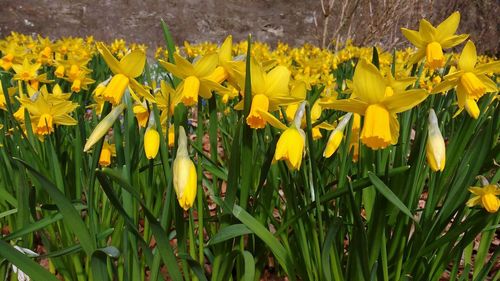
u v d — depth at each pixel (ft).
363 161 1.14
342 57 4.26
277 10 9.19
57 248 1.26
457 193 0.98
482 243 1.20
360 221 0.89
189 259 0.94
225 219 1.01
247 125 0.88
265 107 0.85
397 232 1.06
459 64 0.97
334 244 1.03
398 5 6.76
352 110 0.85
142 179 1.39
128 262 1.05
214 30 9.01
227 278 1.07
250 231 0.94
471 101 1.02
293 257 1.14
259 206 1.22
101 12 8.82
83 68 2.10
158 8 9.00
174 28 8.93
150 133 0.89
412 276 1.10
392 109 0.81
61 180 1.15
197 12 9.09
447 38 1.20
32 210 1.11
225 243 1.04
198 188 1.02
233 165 0.88
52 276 0.85
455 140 1.08
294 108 1.13
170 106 0.97
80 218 0.86
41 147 1.39
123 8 8.92
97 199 1.27
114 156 1.43
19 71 1.84
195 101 0.86
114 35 8.73
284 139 0.82
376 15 6.85
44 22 8.56
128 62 0.88
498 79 3.09
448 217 1.01
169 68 0.89
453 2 8.91
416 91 0.77
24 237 1.12
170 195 0.94
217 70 0.91
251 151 0.90
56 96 1.27
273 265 1.49
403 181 1.03
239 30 9.05
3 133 1.46
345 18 6.21
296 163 0.82
